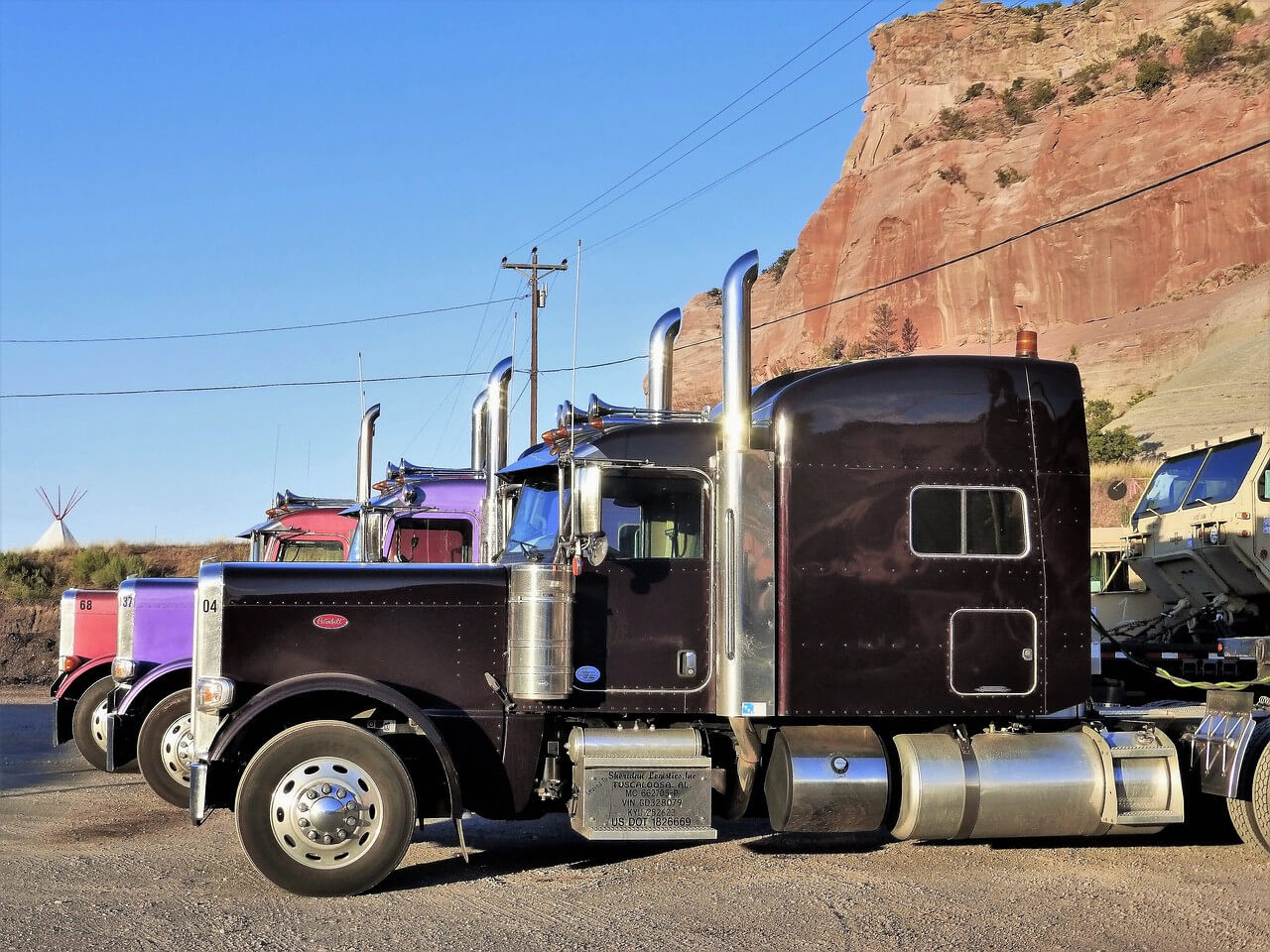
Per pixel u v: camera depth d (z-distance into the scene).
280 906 7.11
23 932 6.46
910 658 8.36
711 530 8.35
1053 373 8.81
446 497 13.26
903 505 8.45
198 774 7.56
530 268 39.16
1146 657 10.16
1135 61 146.38
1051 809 8.34
